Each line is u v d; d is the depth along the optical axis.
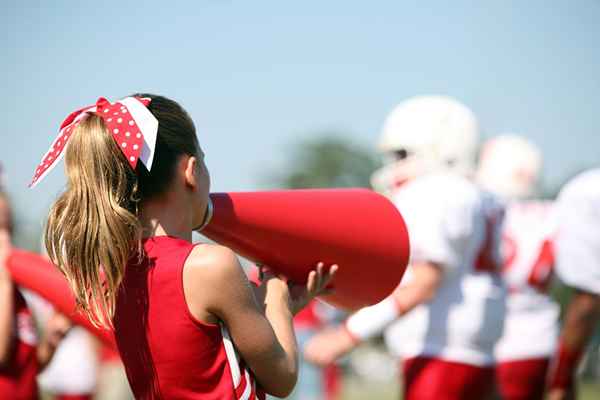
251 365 8.09
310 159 162.12
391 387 66.50
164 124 7.97
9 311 12.62
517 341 18.92
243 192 8.86
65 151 7.98
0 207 13.25
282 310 8.65
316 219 9.04
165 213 8.00
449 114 16.27
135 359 8.08
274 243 8.85
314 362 14.95
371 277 9.45
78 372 24.14
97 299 7.87
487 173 22.39
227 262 7.78
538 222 19.28
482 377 15.09
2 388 12.77
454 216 14.71
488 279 15.19
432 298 15.02
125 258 7.75
